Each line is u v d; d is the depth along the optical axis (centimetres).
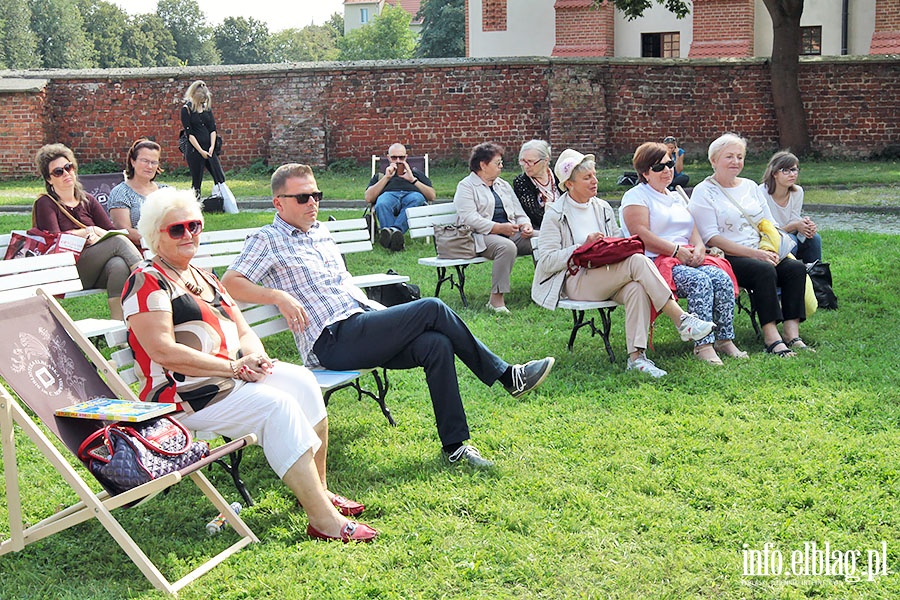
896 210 1481
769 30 2953
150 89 2380
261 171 2372
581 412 585
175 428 408
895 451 502
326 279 545
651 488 469
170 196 445
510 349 739
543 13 3206
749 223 753
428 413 595
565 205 730
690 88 2386
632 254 673
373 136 2388
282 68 2367
